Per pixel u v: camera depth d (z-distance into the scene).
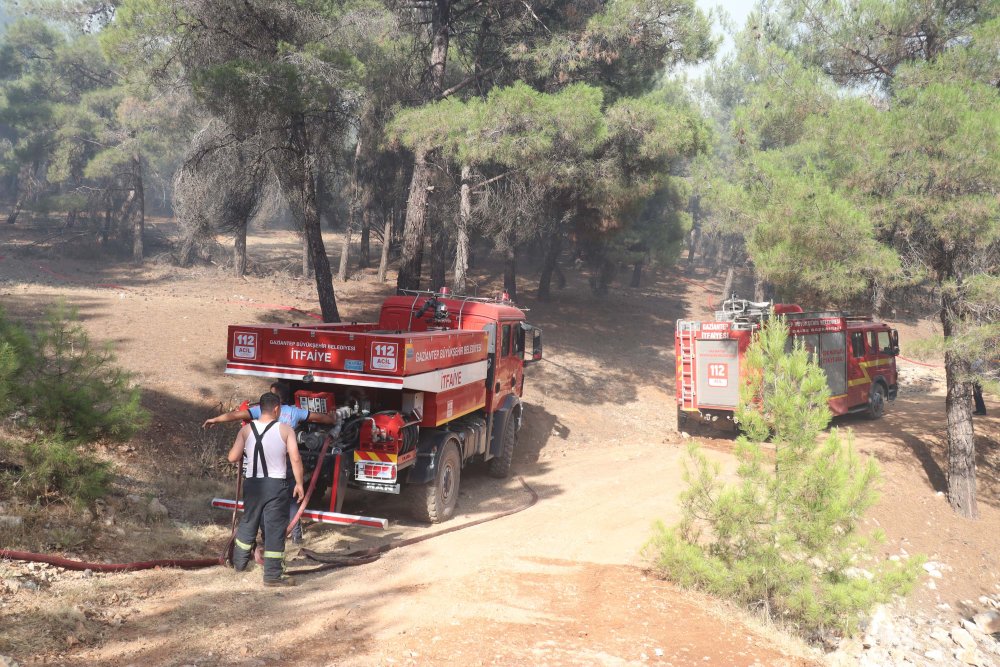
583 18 19.08
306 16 14.73
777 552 7.06
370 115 17.52
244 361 8.09
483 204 20.52
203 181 16.05
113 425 6.77
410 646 4.91
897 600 10.03
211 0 13.97
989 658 8.80
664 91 29.53
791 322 16.47
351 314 23.70
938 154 11.82
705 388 16.59
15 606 4.75
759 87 15.17
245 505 6.30
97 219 39.22
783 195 13.34
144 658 4.35
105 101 35.53
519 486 11.77
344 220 31.27
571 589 6.63
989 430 18.22
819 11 15.24
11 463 6.88
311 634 5.02
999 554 12.37
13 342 6.45
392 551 7.58
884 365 20.53
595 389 20.48
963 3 13.73
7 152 42.66
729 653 5.47
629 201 20.66
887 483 14.05
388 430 7.71
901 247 13.12
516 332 12.40
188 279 30.36
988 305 12.22
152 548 6.64
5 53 39.66
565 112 15.27
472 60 22.75
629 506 10.71
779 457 7.36
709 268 51.47
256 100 13.80
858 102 13.06
